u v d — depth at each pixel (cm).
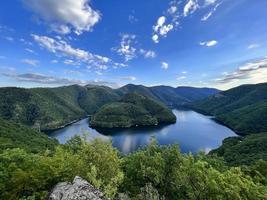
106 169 3322
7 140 11056
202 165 4003
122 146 18525
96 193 1697
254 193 3550
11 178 2725
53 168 2711
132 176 4647
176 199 4341
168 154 4666
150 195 3155
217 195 3428
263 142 14500
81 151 3584
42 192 2406
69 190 1659
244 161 11869
